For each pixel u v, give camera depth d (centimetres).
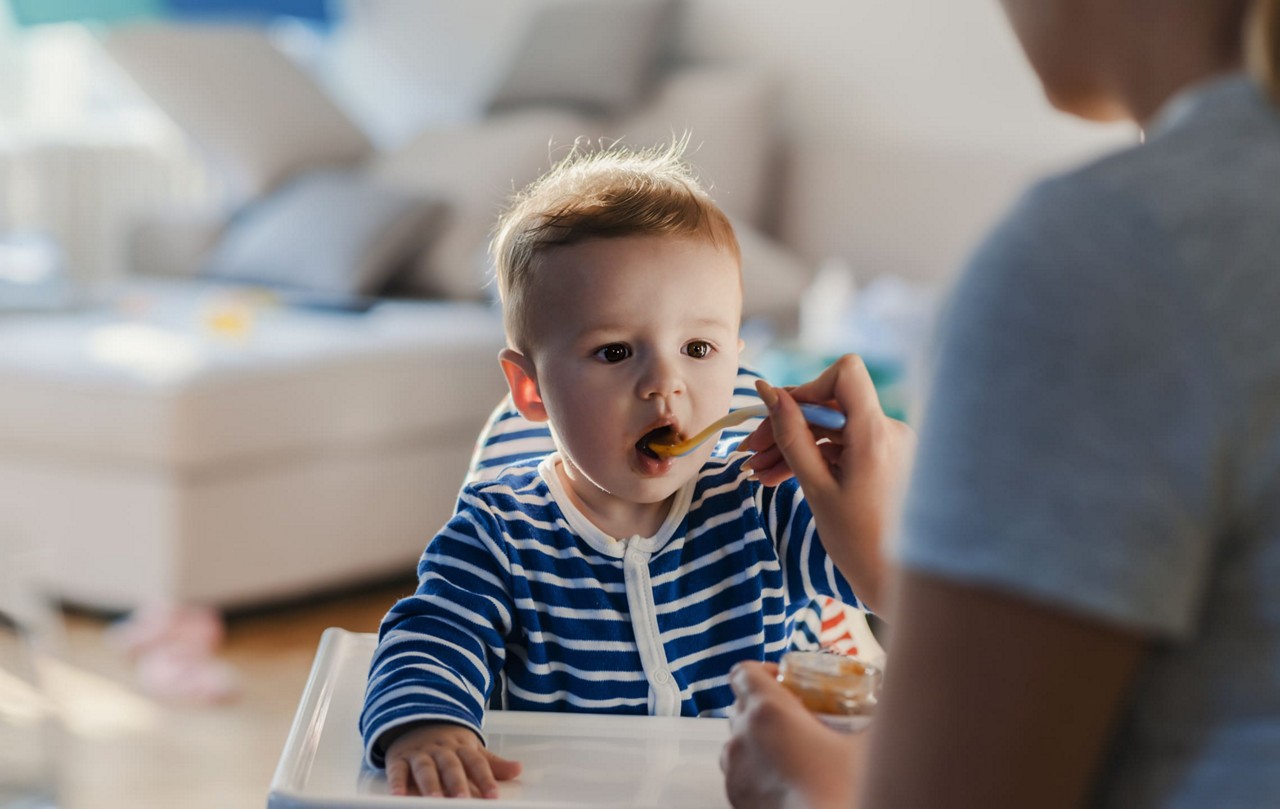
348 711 90
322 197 388
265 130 418
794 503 100
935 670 52
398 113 496
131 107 492
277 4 473
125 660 265
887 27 382
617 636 96
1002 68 363
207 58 422
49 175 456
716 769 84
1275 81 51
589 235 99
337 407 289
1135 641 50
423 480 308
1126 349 49
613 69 388
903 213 378
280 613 292
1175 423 49
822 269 392
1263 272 49
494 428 115
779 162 400
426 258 379
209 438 269
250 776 219
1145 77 57
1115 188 51
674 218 100
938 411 52
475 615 92
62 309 332
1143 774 53
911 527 52
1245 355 48
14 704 165
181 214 422
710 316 99
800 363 273
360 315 336
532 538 97
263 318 329
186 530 270
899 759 53
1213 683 51
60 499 281
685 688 96
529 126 385
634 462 97
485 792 77
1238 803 50
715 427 91
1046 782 51
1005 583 50
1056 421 50
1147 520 49
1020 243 51
